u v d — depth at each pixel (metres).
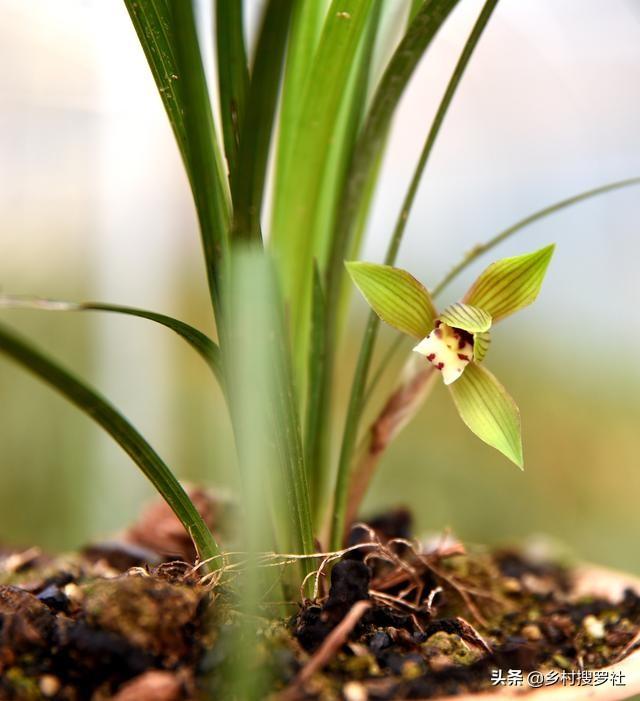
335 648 0.22
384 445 0.28
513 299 0.26
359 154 0.26
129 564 0.30
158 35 0.24
